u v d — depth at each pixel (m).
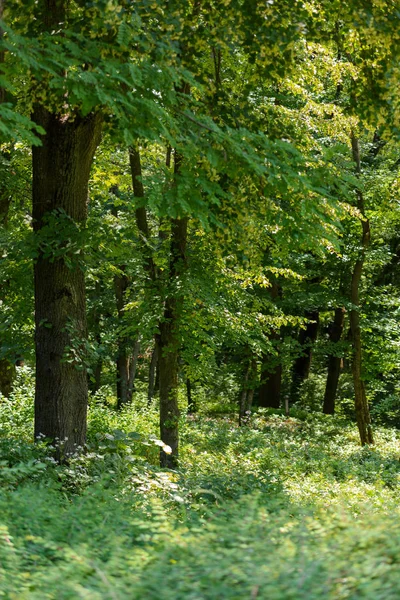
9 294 12.99
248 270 14.34
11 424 16.03
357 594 3.39
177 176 8.16
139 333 14.12
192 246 14.49
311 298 23.95
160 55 8.00
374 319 24.89
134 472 9.54
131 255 13.04
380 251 22.17
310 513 5.85
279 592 3.28
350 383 36.03
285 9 9.35
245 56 11.45
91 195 16.75
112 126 7.86
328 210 10.53
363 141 22.06
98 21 7.69
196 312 14.10
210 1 9.41
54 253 9.93
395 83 9.60
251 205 9.91
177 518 6.83
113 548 4.77
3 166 13.48
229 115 10.20
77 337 10.50
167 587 3.60
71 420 10.55
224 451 18.42
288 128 10.64
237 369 24.70
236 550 3.97
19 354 13.35
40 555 4.77
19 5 8.35
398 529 4.62
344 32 9.95
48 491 6.91
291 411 29.45
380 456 18.77
